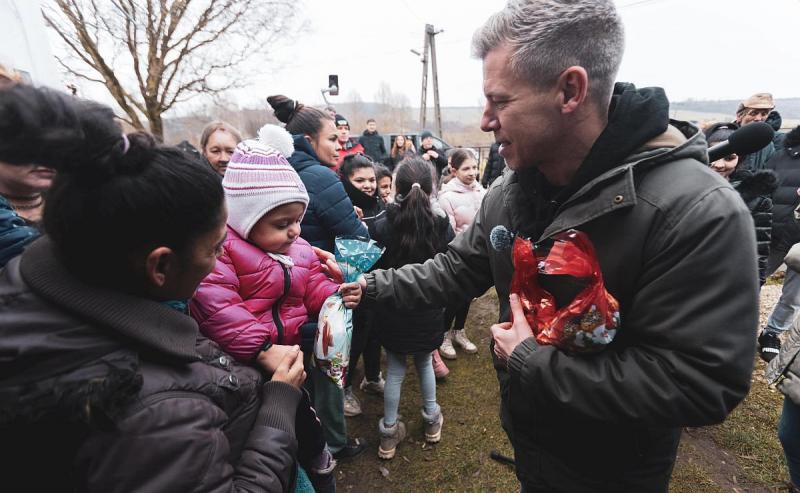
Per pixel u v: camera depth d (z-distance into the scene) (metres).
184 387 0.60
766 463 1.80
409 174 1.91
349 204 1.76
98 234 0.52
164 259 0.58
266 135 1.55
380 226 1.93
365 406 2.26
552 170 0.88
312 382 1.73
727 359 0.68
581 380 0.79
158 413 0.53
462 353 2.76
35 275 0.53
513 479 1.77
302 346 1.41
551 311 0.88
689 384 0.71
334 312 1.14
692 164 0.76
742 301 0.69
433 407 1.95
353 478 1.80
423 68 15.21
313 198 1.69
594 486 0.96
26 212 0.95
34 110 0.43
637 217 0.76
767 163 3.03
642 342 0.81
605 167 0.78
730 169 2.26
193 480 0.54
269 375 0.92
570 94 0.73
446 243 2.00
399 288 1.21
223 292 0.94
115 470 0.50
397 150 6.81
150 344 0.57
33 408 0.46
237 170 1.02
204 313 0.91
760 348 2.64
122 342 0.56
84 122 0.47
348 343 1.16
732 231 0.69
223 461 0.60
